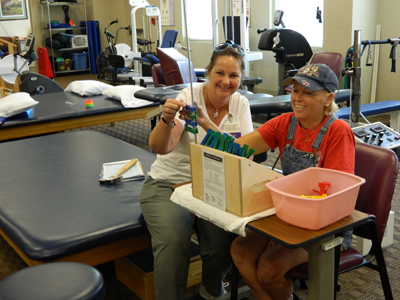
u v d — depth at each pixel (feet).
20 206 7.69
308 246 4.65
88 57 35.40
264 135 6.14
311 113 5.50
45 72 31.83
